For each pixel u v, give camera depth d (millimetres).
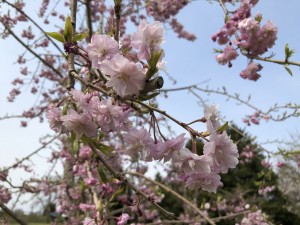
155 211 6816
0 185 5219
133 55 1580
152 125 1610
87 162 3666
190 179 1686
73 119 1581
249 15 3057
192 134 1585
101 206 2385
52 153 6590
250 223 5125
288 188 13828
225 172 1646
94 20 6527
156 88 1463
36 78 7039
